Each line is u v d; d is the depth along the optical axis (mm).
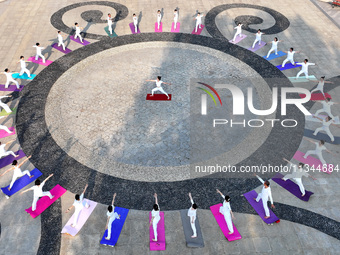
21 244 12703
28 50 23547
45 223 13406
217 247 12648
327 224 13422
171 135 17359
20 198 14336
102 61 22625
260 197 13633
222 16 28016
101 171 15484
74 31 25719
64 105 19078
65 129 17578
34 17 27641
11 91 19922
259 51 23781
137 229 13219
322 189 14789
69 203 14133
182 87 20422
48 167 15586
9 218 13570
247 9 29234
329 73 21688
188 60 22781
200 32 25828
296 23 27250
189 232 13109
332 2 29719
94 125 17844
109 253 12414
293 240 12875
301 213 13812
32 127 17625
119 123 18000
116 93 19984
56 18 27469
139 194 14523
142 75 21375
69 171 15430
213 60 22828
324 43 24734
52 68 21859
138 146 16719
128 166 15727
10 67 21828
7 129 16906
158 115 18516
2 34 25297
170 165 15820
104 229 13211
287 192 14641
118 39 24875
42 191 14047
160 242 12703
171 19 27453
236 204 14188
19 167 15461
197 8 29250
